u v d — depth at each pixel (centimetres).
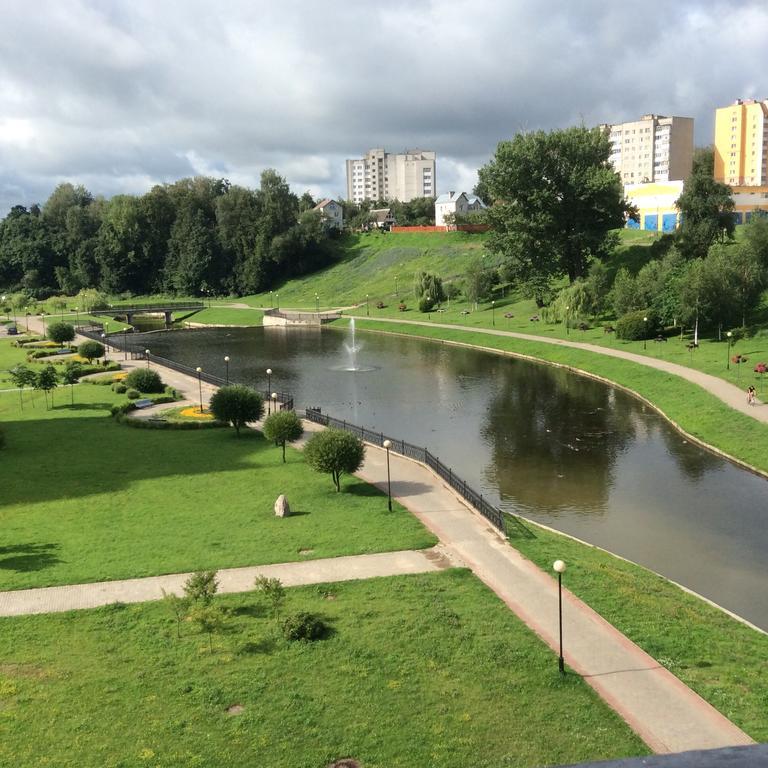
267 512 3812
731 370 7006
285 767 1862
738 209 14800
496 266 14738
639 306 9450
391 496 4056
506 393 7394
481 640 2453
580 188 10788
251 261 18738
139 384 7256
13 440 5438
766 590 3161
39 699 2147
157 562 3166
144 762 1881
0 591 2888
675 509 4122
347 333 12950
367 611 2672
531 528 3675
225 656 2378
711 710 2078
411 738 1967
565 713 2064
